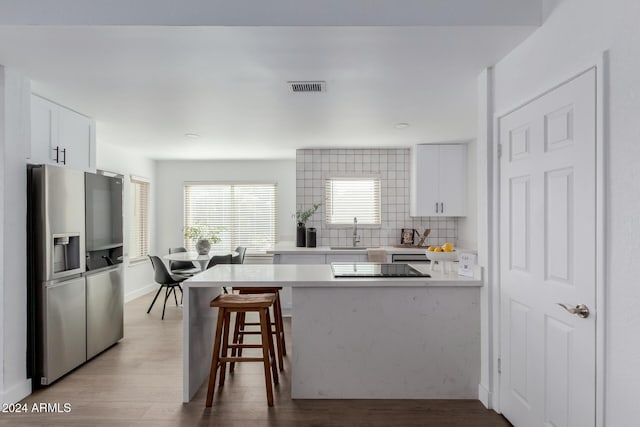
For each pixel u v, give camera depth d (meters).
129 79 2.68
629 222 1.45
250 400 2.67
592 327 1.63
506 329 2.38
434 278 2.72
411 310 2.69
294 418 2.43
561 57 1.83
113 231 3.73
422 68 2.51
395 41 2.13
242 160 6.72
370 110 3.49
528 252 2.12
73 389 2.84
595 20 1.61
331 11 1.96
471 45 2.19
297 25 1.96
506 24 1.97
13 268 2.62
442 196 5.19
